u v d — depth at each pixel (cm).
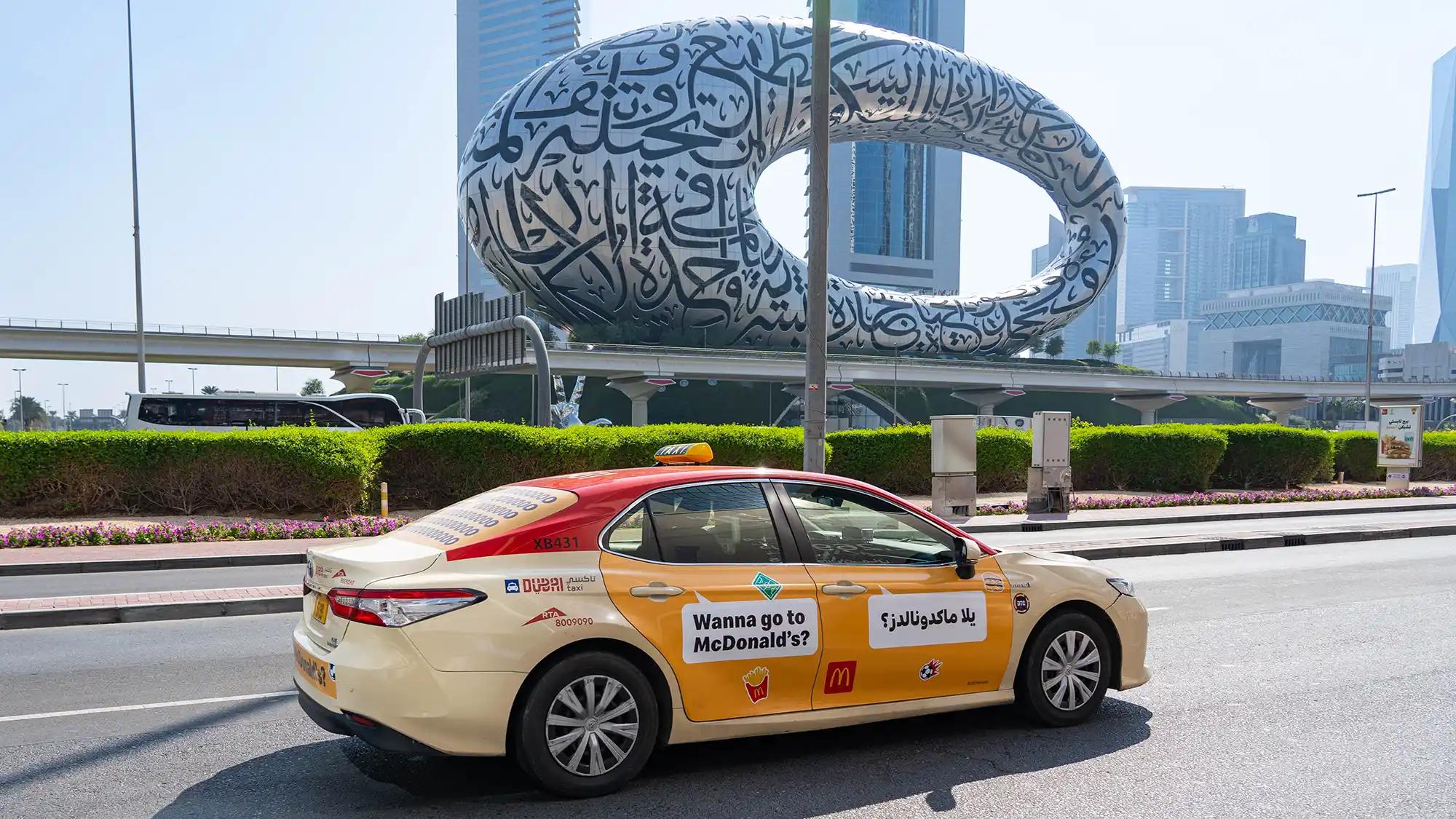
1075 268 10319
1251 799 446
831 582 482
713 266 8031
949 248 19800
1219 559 1344
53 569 1202
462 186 8219
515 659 415
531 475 1942
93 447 1692
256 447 1709
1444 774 479
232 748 512
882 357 8719
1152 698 618
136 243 3888
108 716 572
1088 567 574
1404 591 1046
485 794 448
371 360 7119
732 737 472
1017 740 532
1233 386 10906
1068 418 1903
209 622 870
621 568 445
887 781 468
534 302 8450
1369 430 2983
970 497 1834
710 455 530
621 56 7969
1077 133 10256
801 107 8588
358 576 420
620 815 422
